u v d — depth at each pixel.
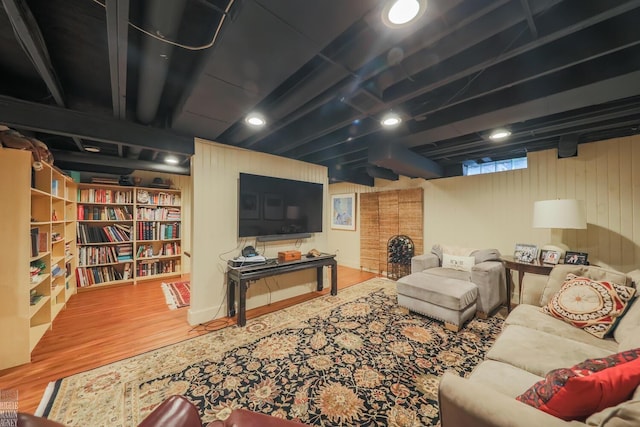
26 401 1.62
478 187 3.92
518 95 1.88
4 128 1.99
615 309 1.67
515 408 0.82
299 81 1.68
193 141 2.74
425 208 4.55
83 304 3.39
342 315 2.98
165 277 4.75
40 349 2.24
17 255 2.01
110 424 1.44
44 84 1.97
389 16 1.08
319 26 1.12
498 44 1.38
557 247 3.18
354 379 1.82
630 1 1.02
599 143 2.96
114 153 3.70
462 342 2.35
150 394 1.67
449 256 3.64
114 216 4.23
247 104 1.87
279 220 3.38
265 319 2.88
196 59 1.59
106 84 1.98
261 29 1.13
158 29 1.17
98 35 1.45
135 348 2.26
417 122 2.50
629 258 2.78
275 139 3.12
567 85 1.68
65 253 3.18
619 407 0.68
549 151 3.28
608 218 2.89
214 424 0.95
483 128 2.37
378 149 2.92
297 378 1.83
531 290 2.32
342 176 4.61
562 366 1.30
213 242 2.90
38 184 2.47
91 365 2.00
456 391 0.92
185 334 2.52
